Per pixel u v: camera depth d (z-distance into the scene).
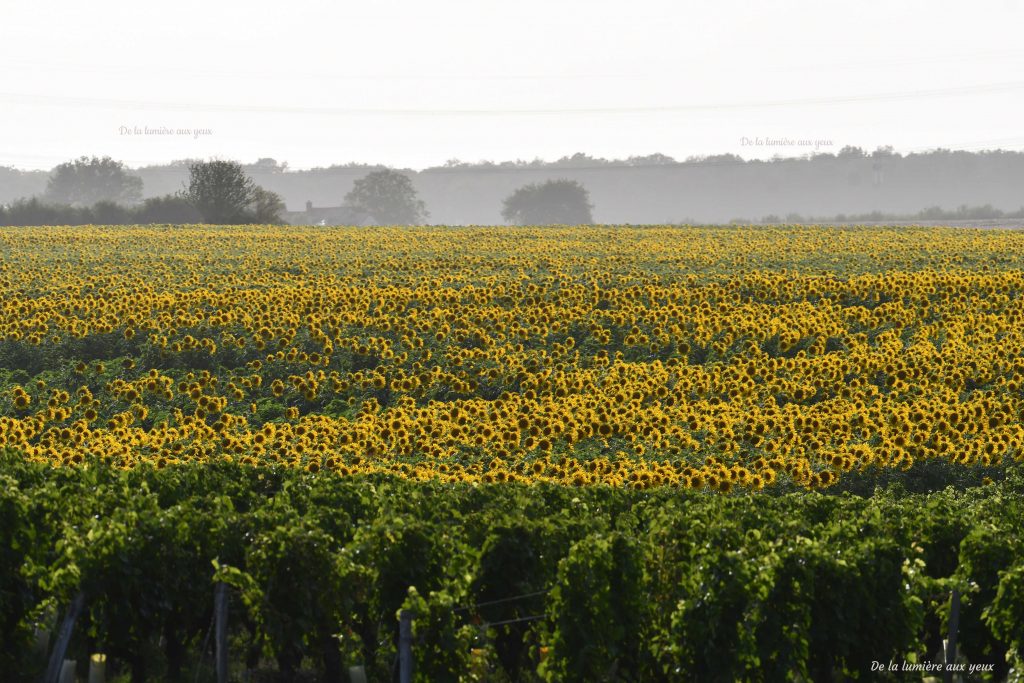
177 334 151.38
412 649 53.75
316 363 138.00
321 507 64.44
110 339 151.12
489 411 113.31
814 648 56.31
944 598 61.81
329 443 100.69
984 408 108.81
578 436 103.81
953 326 146.00
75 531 58.03
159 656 62.50
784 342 142.00
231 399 126.44
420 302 170.38
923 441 100.12
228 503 64.62
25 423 108.00
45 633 60.62
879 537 60.91
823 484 92.50
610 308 168.50
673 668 55.69
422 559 58.78
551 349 143.75
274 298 167.50
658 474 87.88
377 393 129.12
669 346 145.50
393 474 86.19
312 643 57.28
